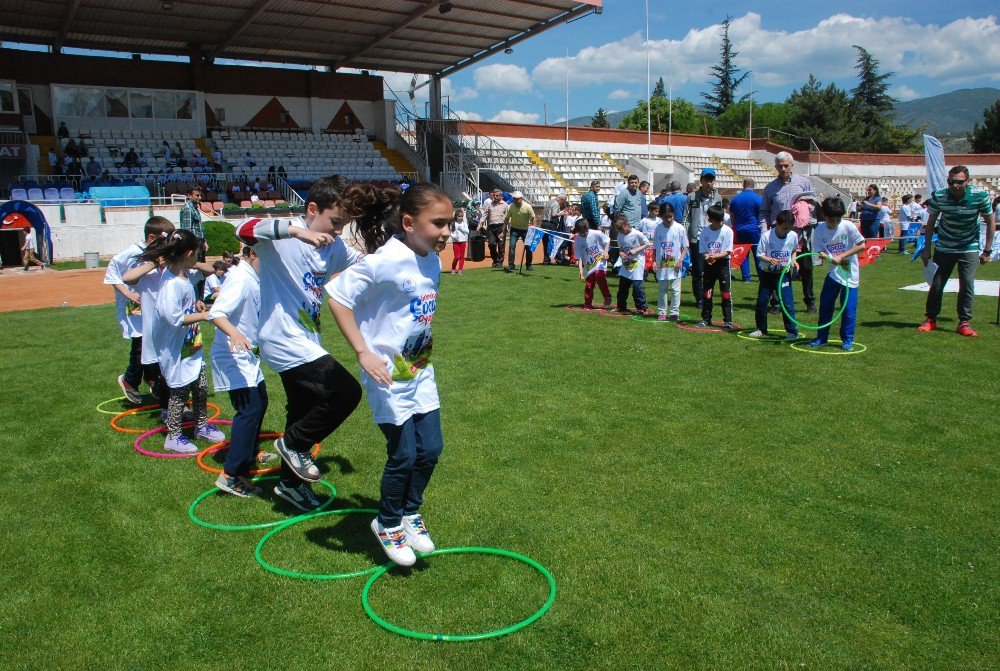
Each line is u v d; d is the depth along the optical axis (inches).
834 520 147.9
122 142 1039.0
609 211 641.6
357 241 162.6
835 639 109.6
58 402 243.6
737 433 200.5
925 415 214.7
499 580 126.7
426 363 131.9
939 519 148.2
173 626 114.2
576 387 250.1
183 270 191.9
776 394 238.7
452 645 108.7
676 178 1248.8
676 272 370.9
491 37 1069.8
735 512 151.7
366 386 130.8
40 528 148.3
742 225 455.8
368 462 186.2
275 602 120.7
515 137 1259.2
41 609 119.1
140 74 1092.5
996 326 352.2
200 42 1098.7
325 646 108.7
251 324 164.2
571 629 112.2
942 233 333.1
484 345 321.7
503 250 650.2
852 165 1486.2
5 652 107.8
